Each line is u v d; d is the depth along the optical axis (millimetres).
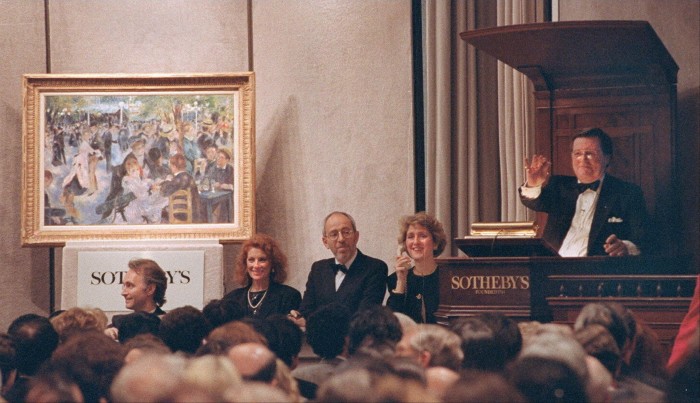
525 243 8781
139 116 12703
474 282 8734
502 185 12602
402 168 13180
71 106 12680
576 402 4211
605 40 10211
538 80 11398
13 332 7301
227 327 5938
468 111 12797
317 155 13266
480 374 3699
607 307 6129
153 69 13422
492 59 12828
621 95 11305
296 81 13344
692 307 7328
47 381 4188
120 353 5758
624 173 11297
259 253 10883
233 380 4074
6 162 13234
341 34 13281
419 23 13328
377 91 13258
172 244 12328
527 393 4195
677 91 11914
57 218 12602
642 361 6414
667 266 9797
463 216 12734
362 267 10906
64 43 13438
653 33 9992
